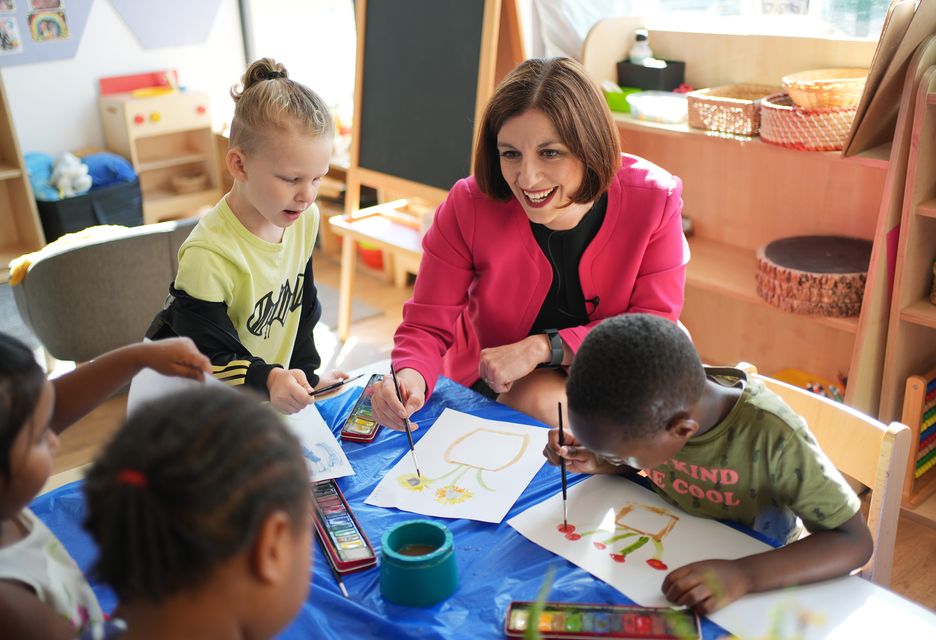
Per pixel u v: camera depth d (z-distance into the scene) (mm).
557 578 1079
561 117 1438
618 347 989
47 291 2439
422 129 2848
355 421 1462
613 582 1064
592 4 2885
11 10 3859
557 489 1259
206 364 1130
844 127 2062
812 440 1104
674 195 1663
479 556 1129
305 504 710
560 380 1667
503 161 1524
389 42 2869
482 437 1406
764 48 2473
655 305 1698
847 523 1083
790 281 2213
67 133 4195
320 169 1507
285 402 1402
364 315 3521
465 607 1042
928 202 1975
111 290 2475
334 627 1018
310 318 1815
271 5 4484
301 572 722
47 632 846
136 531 638
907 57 1879
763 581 1027
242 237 1576
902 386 2172
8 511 827
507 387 1576
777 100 2268
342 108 4141
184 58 4441
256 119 1444
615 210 1635
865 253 2309
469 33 2594
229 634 690
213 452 649
